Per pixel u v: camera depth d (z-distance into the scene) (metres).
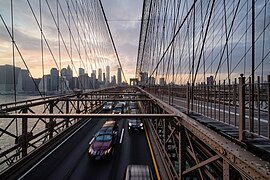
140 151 14.00
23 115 8.89
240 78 4.39
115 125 17.59
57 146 14.66
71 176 10.06
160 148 13.91
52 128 15.56
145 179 7.83
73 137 17.30
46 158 12.28
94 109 33.62
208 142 5.39
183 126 8.27
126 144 15.76
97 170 10.79
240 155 3.74
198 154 8.94
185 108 10.21
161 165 11.54
